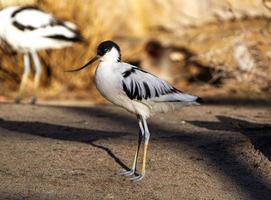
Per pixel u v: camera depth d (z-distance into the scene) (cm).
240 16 2077
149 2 2148
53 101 1620
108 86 925
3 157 1012
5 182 906
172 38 2084
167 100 934
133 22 2109
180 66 1933
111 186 900
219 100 1616
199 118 1334
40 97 1653
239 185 911
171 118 1330
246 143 1071
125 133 1199
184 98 940
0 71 1728
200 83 1830
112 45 931
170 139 1131
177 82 1853
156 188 896
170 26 2141
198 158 1014
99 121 1309
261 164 984
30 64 1734
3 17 1567
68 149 1056
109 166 978
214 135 1148
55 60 1717
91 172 952
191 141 1112
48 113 1384
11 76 1730
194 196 870
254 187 906
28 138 1134
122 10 2097
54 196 859
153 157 1019
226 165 985
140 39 2058
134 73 930
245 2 2080
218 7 2122
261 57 1817
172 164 989
